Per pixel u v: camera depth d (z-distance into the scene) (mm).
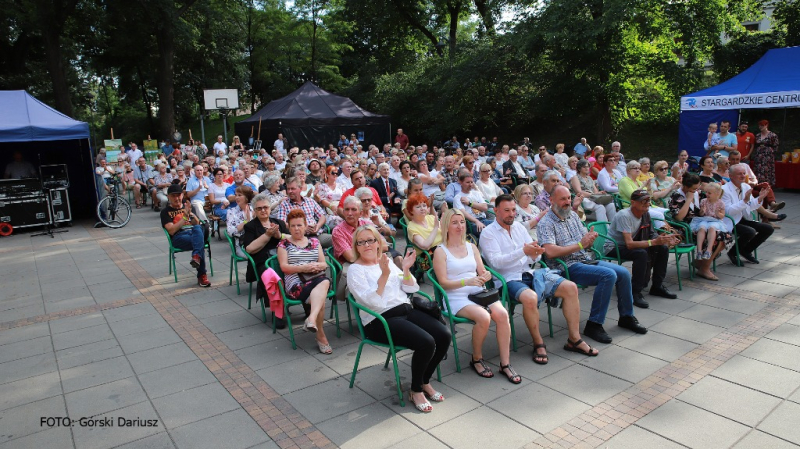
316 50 39031
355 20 35062
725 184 7250
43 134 10719
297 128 22922
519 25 21625
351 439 3459
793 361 4352
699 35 18219
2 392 4254
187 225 7242
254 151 18766
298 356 4797
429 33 32406
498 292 4387
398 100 28859
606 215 8195
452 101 25969
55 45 25594
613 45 19844
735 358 4441
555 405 3812
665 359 4488
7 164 11875
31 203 11164
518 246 5016
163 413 3867
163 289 6922
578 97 21406
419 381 3793
